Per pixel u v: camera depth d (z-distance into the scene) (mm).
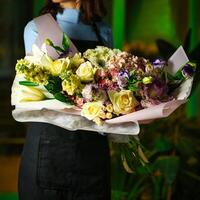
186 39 3066
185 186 3381
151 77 2029
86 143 2188
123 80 2010
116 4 5375
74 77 1992
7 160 5656
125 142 2270
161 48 3271
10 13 6770
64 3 2318
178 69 2217
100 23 2395
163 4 5895
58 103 2035
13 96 2129
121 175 3338
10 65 7000
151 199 3438
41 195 2180
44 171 2164
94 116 1997
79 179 2186
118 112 2025
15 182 4781
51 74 2041
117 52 2150
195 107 5281
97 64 2068
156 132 3473
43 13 2359
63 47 2131
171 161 3117
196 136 3557
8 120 6516
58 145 2164
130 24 5926
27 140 2238
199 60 2840
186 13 5801
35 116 2076
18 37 6887
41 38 2178
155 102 2045
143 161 2352
